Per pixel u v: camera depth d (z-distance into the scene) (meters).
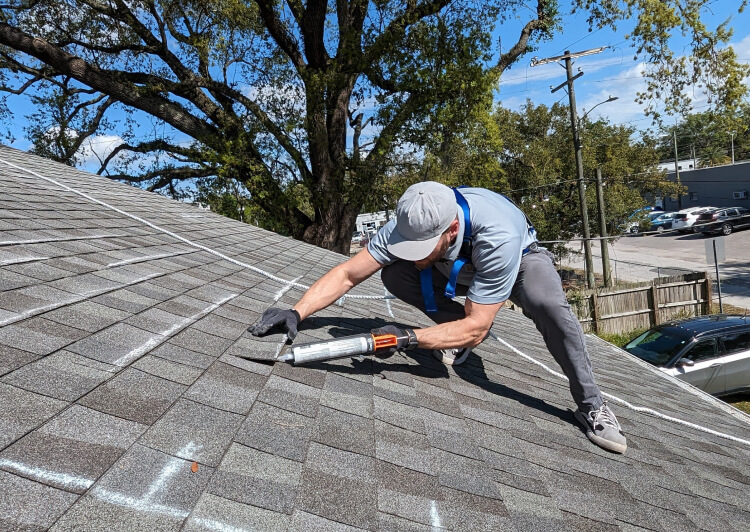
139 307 2.46
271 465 1.55
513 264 2.50
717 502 2.60
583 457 2.58
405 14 15.81
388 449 1.92
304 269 5.88
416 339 2.43
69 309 2.15
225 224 8.14
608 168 26.44
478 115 16.75
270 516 1.33
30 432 1.31
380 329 2.44
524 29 19.05
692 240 32.75
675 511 2.32
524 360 4.36
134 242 4.05
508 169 27.72
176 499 1.27
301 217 19.05
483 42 16.19
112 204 5.62
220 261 4.50
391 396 2.43
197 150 18.48
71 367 1.69
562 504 2.02
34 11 16.83
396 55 15.88
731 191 35.94
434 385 2.84
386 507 1.57
